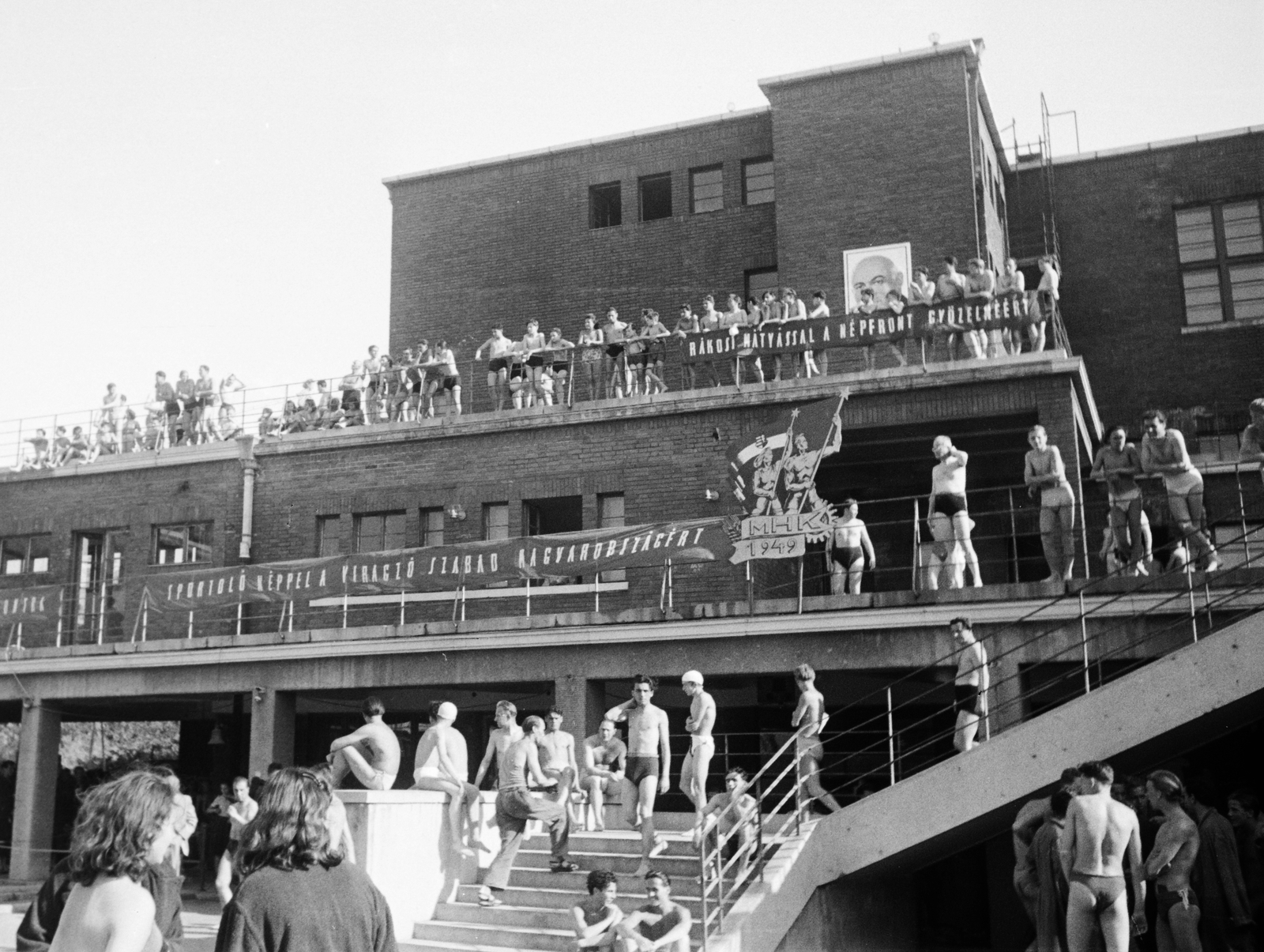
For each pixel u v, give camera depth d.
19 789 21.67
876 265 24.20
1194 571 14.70
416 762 13.10
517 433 22.06
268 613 23.25
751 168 27.02
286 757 19.97
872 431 20.25
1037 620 15.22
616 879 12.51
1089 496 21.84
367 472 23.11
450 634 18.59
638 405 21.08
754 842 11.95
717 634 16.81
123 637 24.38
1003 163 27.89
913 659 15.82
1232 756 18.75
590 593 20.94
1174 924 10.31
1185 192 26.55
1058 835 10.28
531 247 28.27
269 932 4.11
